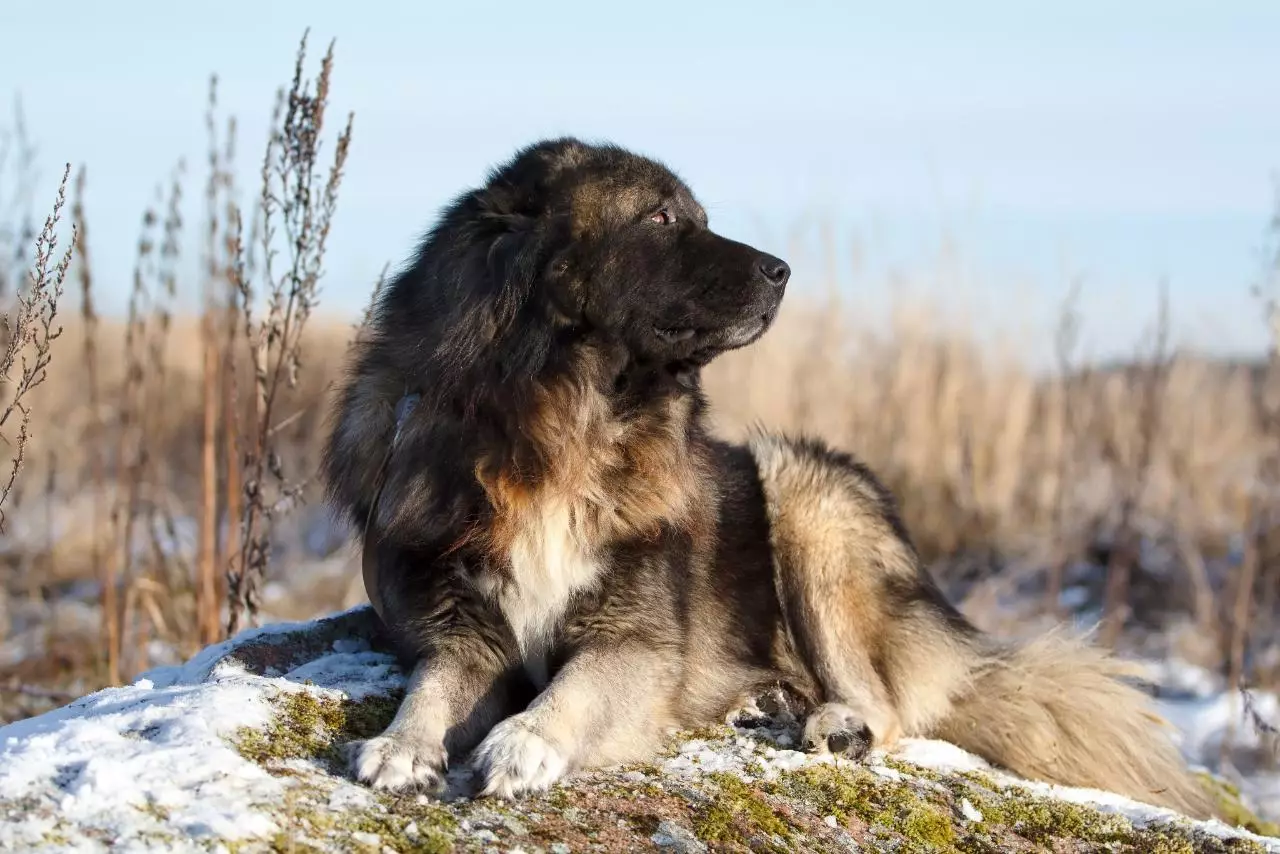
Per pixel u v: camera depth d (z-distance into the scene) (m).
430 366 6.48
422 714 5.59
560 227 6.60
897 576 7.96
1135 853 6.01
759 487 8.12
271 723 5.41
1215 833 6.26
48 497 13.56
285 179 8.66
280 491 9.46
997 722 7.81
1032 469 18.12
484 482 6.31
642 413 6.79
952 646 7.92
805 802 5.94
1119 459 16.38
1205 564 16.03
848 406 18.08
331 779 5.06
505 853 4.78
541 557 6.39
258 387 8.93
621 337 6.67
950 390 18.00
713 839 5.34
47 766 4.54
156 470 12.47
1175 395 18.09
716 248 6.73
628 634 6.47
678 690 6.61
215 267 10.17
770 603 7.86
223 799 4.55
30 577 13.43
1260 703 12.17
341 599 12.82
